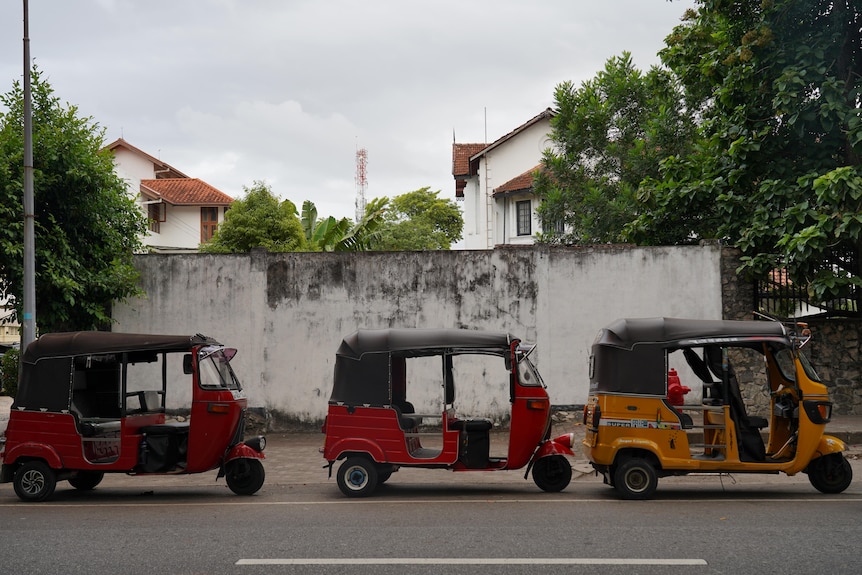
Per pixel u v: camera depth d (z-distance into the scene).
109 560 7.08
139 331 17.03
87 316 16.55
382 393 10.55
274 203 31.41
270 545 7.54
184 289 17.03
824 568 6.52
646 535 7.77
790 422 10.34
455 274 16.86
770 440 10.73
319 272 16.94
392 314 16.86
